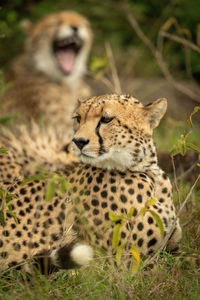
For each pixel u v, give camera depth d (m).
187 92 15.97
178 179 11.04
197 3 21.80
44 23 17.48
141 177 8.50
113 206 8.26
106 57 13.20
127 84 20.55
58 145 12.42
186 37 21.02
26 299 6.98
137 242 8.20
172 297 7.39
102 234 8.26
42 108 16.52
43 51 17.42
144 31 22.41
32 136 12.80
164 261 8.47
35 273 7.81
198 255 8.57
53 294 7.49
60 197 8.63
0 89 14.64
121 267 7.94
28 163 11.87
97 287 7.56
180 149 8.34
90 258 7.52
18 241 8.25
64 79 17.53
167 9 21.95
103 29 23.50
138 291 7.57
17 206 8.64
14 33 21.77
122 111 8.50
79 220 8.42
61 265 7.45
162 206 8.66
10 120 14.59
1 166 11.44
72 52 17.75
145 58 22.42
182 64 21.64
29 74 17.45
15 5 22.92
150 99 19.48
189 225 9.70
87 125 8.40
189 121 8.48
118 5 22.91
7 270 7.86
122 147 8.45
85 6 23.53
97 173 8.57
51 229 8.52
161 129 16.48
